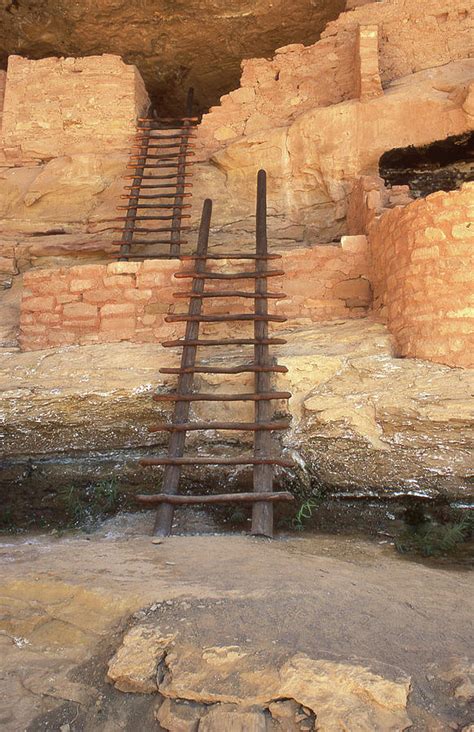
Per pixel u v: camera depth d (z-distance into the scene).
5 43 10.58
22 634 2.61
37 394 5.41
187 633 2.33
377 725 1.92
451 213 4.94
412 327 5.05
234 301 6.02
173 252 7.28
